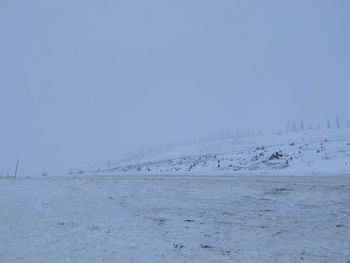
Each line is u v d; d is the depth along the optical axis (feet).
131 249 13.39
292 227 17.34
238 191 30.73
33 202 26.48
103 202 26.11
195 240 14.85
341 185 31.71
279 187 32.01
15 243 14.35
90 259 12.14
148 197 28.68
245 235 15.79
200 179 44.01
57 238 15.11
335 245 14.15
